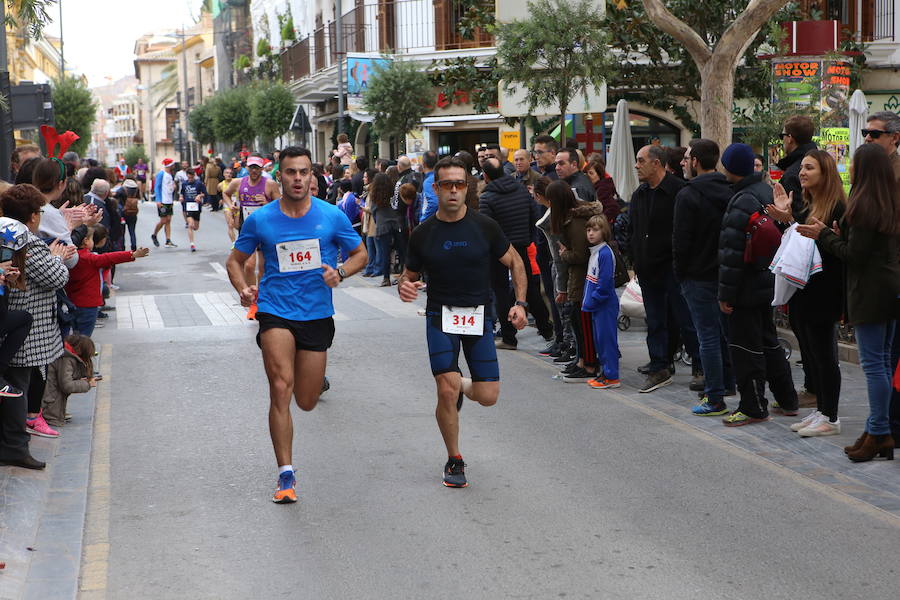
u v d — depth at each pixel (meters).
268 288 6.13
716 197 7.89
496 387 6.37
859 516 5.64
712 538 5.31
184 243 26.59
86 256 8.90
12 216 6.70
